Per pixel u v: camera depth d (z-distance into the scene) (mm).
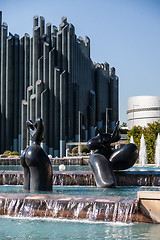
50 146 104375
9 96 114375
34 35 110688
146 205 8789
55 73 104688
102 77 130500
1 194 10391
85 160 40438
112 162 15914
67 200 9492
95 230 8250
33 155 13930
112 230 8219
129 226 8539
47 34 112812
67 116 104750
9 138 113500
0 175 17297
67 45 106688
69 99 105188
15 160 42844
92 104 120562
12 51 117062
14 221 9266
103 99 130250
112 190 14539
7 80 114688
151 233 7910
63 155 100938
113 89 137125
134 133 55406
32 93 108688
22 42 117125
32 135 14156
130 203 8961
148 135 47844
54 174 17047
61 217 9445
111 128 133375
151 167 33781
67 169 31500
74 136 108500
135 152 15992
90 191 14203
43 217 9570
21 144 109500
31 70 112750
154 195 8805
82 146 88875
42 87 106625
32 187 14234
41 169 14102
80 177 16766
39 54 111375
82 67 117188
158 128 52688
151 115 131750
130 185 16359
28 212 9734
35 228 8547
